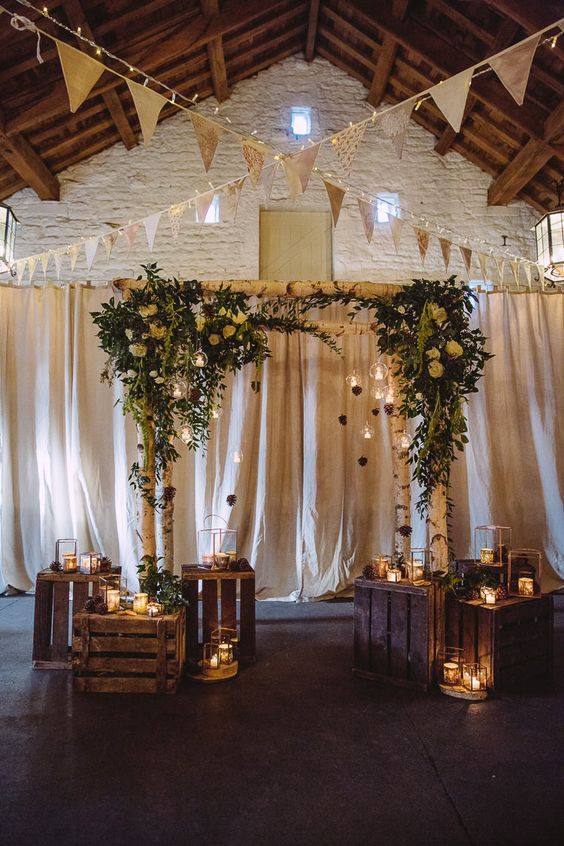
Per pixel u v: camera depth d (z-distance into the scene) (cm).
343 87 698
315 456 632
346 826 236
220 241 680
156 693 367
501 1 461
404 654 384
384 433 647
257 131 689
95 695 363
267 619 548
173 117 688
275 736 312
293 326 511
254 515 634
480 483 641
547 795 258
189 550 628
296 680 393
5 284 634
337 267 685
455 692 365
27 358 632
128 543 609
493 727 324
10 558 618
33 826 234
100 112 622
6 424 621
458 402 420
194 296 450
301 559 629
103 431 624
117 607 385
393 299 433
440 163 698
